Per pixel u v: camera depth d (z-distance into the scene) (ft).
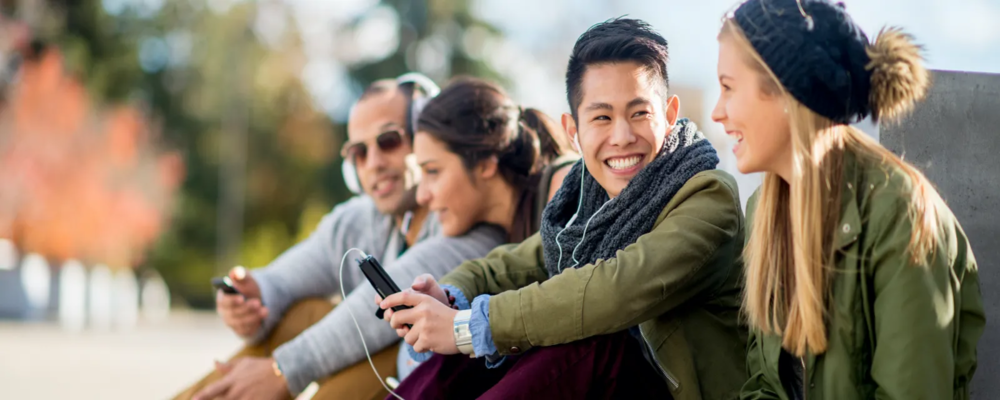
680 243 6.54
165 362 32.30
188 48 105.29
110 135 83.30
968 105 7.38
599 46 7.06
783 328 6.08
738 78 5.87
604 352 6.56
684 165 6.89
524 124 9.42
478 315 6.67
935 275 5.43
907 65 5.60
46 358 33.01
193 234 99.96
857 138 5.78
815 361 5.79
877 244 5.50
